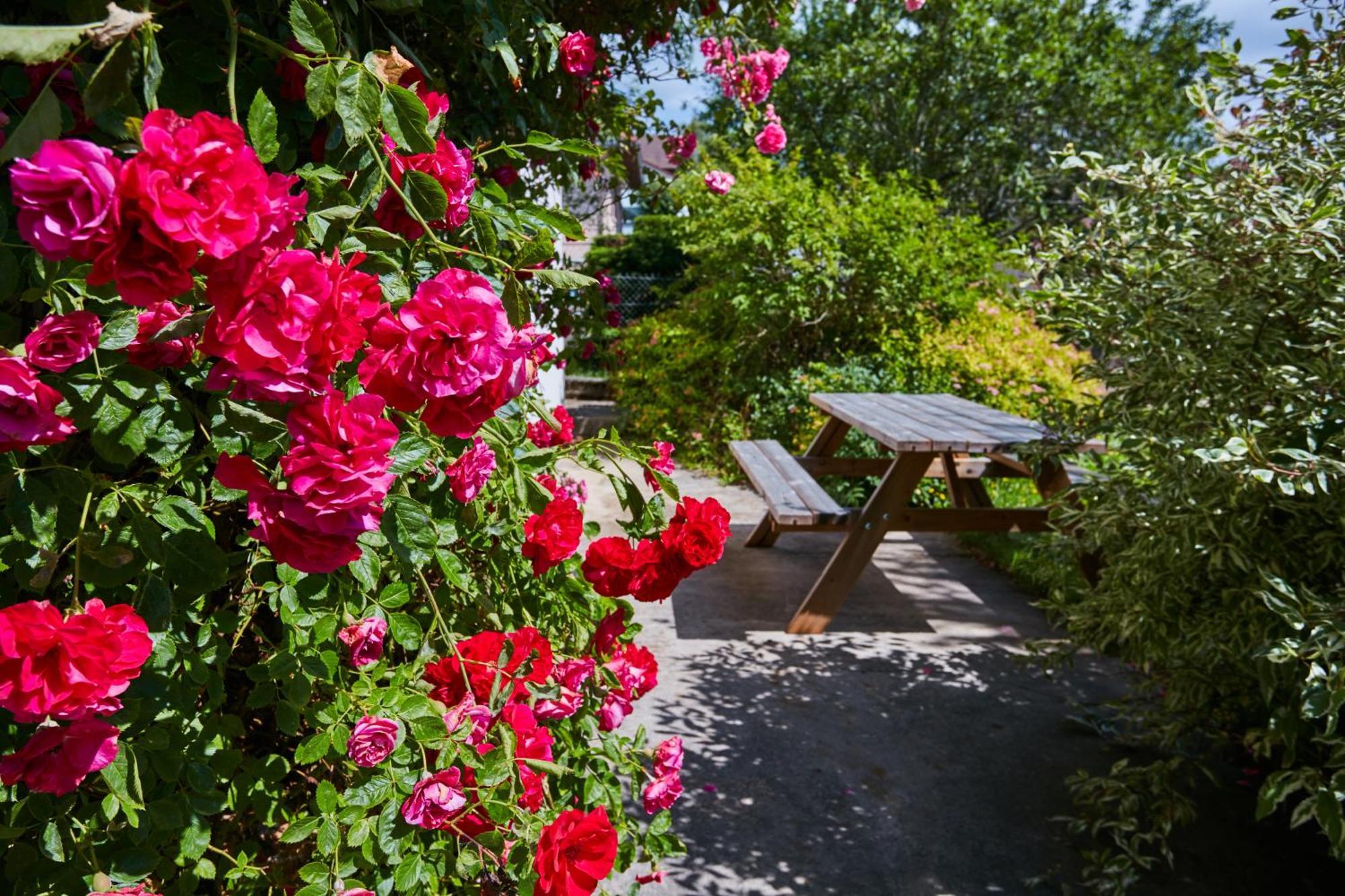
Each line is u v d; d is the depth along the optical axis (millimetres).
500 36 1557
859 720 3375
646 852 1765
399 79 1192
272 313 725
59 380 894
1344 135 2592
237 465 805
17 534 880
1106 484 2949
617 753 1733
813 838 2633
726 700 3508
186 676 1052
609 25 2398
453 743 1195
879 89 14750
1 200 918
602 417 9414
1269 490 2377
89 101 678
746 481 7238
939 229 7996
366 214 1153
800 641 4129
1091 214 3018
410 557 1007
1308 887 2465
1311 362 2277
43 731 833
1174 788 2922
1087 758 3121
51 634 740
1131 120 14586
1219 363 2510
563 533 1522
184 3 1042
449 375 893
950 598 4762
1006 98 14289
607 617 1716
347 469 777
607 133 2965
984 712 3455
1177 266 2670
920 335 7531
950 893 2404
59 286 913
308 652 1151
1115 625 2920
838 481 6555
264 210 684
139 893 930
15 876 960
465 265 1252
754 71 3057
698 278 8820
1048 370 7043
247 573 1205
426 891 1231
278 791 1222
